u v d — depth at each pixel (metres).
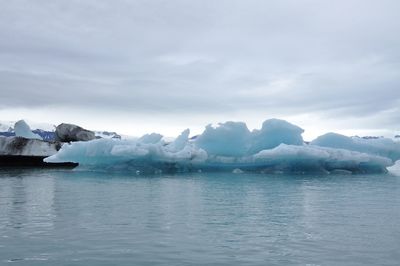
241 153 25.59
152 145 23.62
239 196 12.98
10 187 15.56
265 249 6.30
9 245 6.41
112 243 6.57
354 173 26.30
